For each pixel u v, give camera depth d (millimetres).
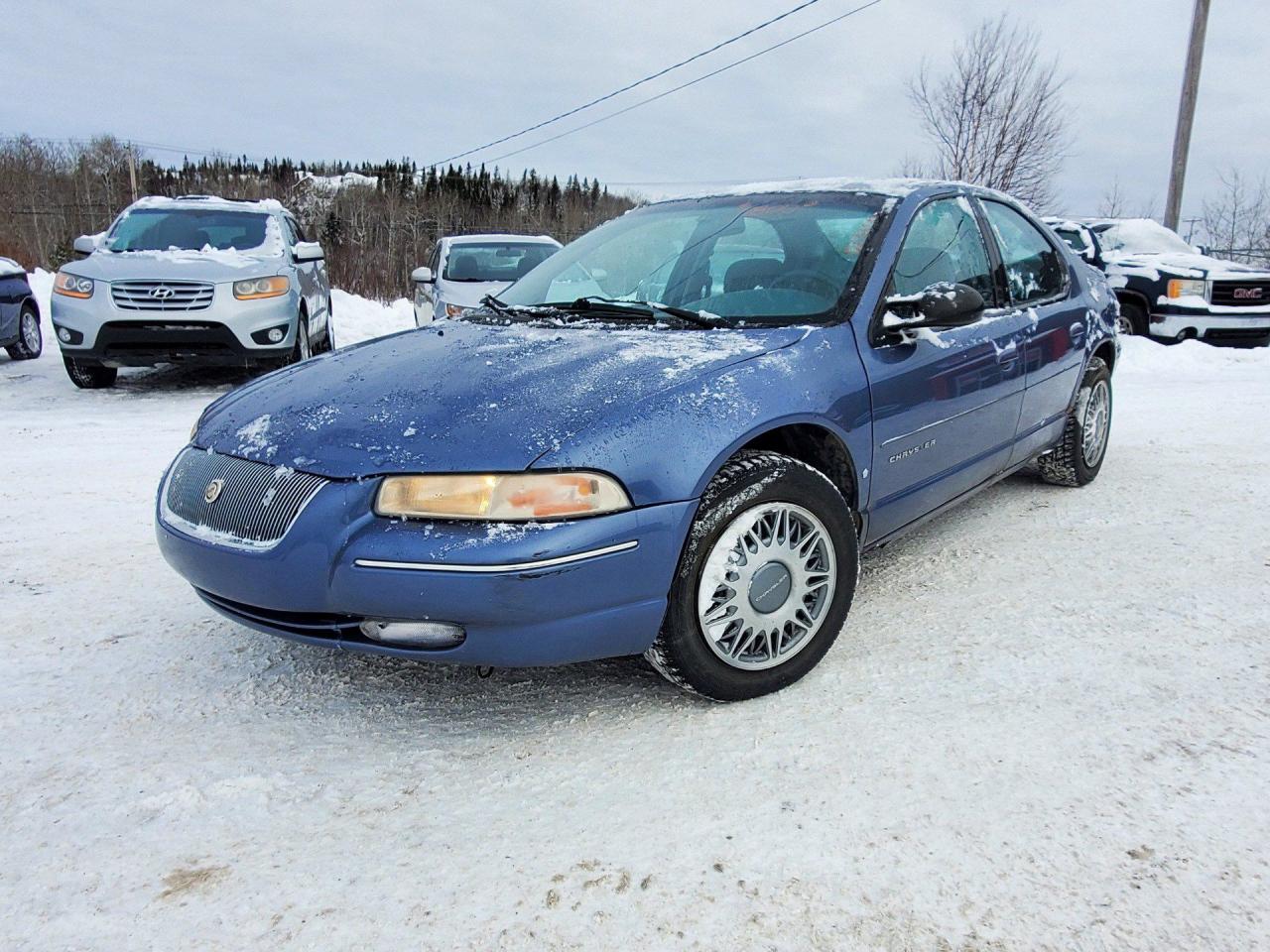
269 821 2025
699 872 1844
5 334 9312
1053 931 1670
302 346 8391
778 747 2289
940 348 3102
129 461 5289
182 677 2701
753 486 2404
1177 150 15797
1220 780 2102
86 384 7957
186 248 8281
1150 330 11219
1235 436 5824
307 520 2178
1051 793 2066
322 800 2104
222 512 2336
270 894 1795
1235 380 8648
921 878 1812
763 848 1910
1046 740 2283
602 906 1753
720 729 2383
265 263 7910
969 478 3461
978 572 3459
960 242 3506
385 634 2211
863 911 1729
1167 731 2312
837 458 2744
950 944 1646
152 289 7410
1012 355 3525
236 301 7543
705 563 2354
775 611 2520
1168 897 1743
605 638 2242
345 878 1841
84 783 2162
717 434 2334
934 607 3139
